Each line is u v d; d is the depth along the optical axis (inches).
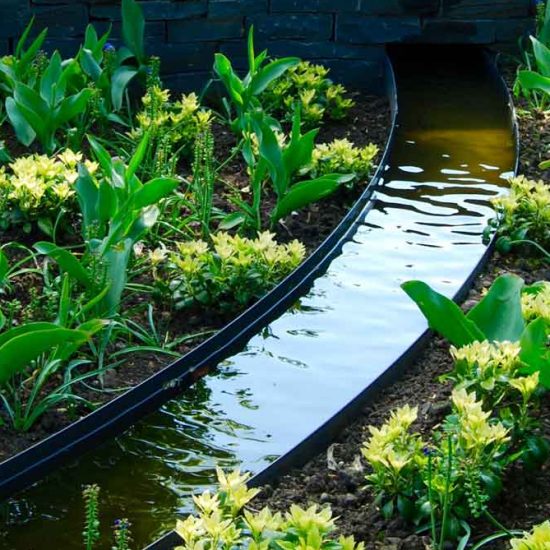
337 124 281.7
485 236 218.4
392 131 265.7
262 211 229.9
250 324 188.9
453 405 153.2
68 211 213.2
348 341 187.6
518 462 149.8
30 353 155.3
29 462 154.6
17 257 206.8
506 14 310.3
